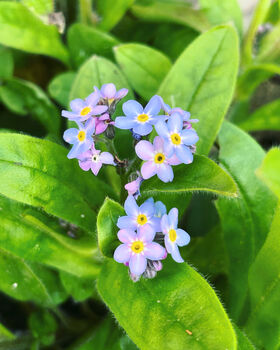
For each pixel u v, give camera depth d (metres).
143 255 0.07
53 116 0.12
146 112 0.07
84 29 0.11
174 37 0.13
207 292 0.07
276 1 0.12
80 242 0.09
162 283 0.07
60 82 0.12
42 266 0.10
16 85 0.12
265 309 0.08
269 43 0.12
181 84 0.09
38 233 0.09
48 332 0.11
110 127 0.07
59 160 0.08
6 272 0.09
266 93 0.15
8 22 0.11
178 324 0.07
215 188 0.07
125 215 0.07
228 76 0.09
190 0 0.14
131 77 0.11
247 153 0.09
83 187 0.08
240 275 0.10
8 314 0.12
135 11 0.13
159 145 0.07
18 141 0.08
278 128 0.12
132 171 0.07
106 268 0.08
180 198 0.08
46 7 0.11
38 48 0.12
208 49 0.09
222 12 0.12
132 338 0.07
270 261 0.08
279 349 0.09
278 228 0.08
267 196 0.09
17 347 0.10
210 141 0.08
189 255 0.11
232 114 0.13
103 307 0.12
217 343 0.06
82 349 0.10
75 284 0.10
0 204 0.09
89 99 0.07
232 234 0.09
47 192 0.08
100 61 0.10
